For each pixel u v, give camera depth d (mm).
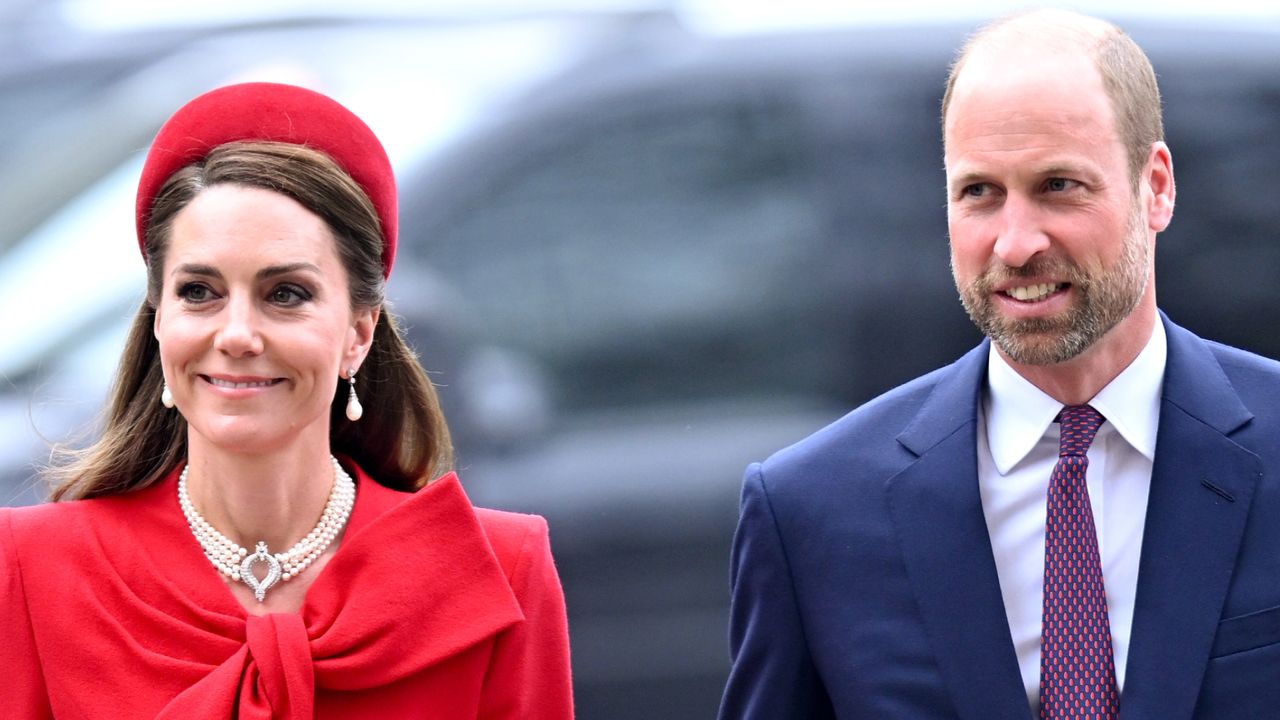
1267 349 21000
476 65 21688
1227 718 12414
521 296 20438
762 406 20406
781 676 13484
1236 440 12812
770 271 20609
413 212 20422
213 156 12664
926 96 20891
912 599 13086
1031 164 12336
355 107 21281
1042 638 12750
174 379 12578
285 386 12594
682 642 19922
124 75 23219
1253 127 21359
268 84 12938
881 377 20406
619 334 20484
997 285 12516
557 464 20078
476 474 19891
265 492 12977
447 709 13078
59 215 21688
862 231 20609
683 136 20875
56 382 19906
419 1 23156
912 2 21719
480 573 13281
